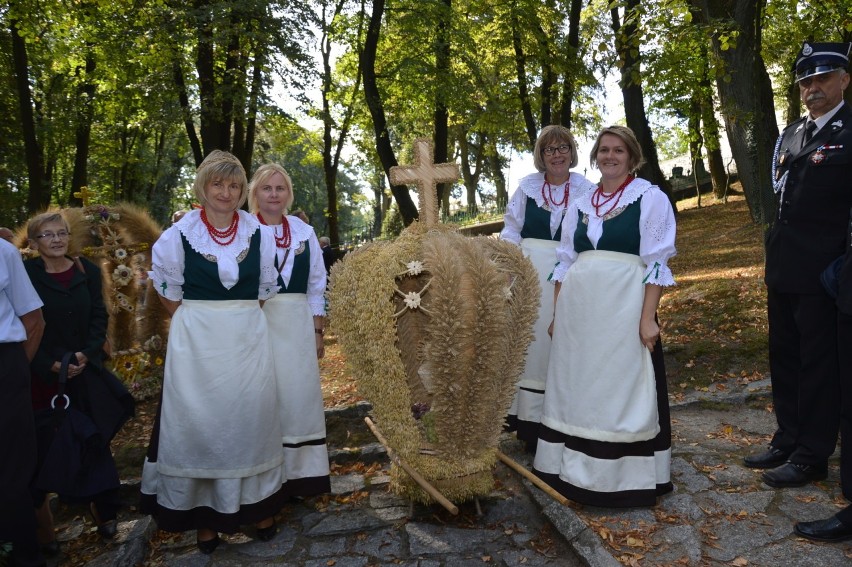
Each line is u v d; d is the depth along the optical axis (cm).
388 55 1814
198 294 342
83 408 368
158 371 701
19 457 306
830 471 376
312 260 404
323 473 394
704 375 544
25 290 316
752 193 664
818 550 298
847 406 309
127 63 1470
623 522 335
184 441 336
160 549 362
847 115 346
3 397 300
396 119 1998
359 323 345
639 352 350
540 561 320
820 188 345
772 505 342
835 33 1031
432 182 380
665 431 361
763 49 1480
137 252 679
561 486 362
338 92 2064
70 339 373
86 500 354
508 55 1630
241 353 342
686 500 352
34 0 1309
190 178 3225
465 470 351
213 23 1221
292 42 1401
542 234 438
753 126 616
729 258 1092
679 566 295
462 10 1639
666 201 349
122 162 2245
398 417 346
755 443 423
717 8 634
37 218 379
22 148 1922
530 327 368
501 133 2045
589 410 351
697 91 1554
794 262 354
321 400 401
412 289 364
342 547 348
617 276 350
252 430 343
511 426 448
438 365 337
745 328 609
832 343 348
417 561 328
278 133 1953
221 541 364
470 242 351
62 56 1550
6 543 289
